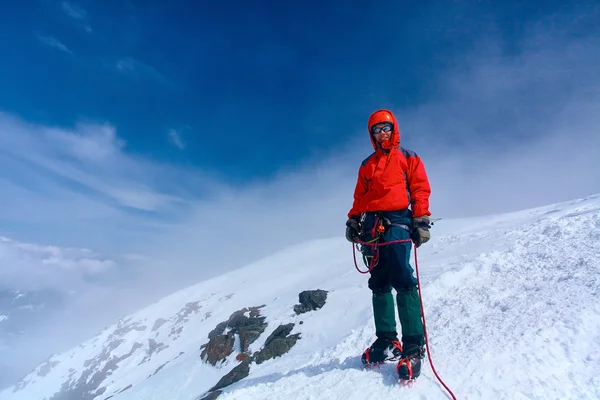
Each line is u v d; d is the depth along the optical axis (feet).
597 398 8.07
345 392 9.82
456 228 124.06
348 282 76.74
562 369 9.19
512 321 12.64
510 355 10.12
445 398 8.93
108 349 175.73
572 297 13.37
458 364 10.36
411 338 10.30
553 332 10.84
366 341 19.47
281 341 48.44
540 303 13.74
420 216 10.43
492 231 75.00
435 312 18.15
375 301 11.47
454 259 45.21
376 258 10.84
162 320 175.73
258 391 11.47
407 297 10.53
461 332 13.24
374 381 10.03
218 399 11.40
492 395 8.70
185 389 59.47
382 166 11.02
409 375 9.46
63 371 191.42
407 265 10.48
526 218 91.09
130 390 74.28
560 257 20.74
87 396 131.23
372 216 10.96
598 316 11.23
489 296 17.60
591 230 24.25
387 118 11.21
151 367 125.29
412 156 11.01
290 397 10.44
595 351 9.61
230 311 144.25
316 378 11.31
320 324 52.24
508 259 24.77
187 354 86.43
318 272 155.02
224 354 64.03
